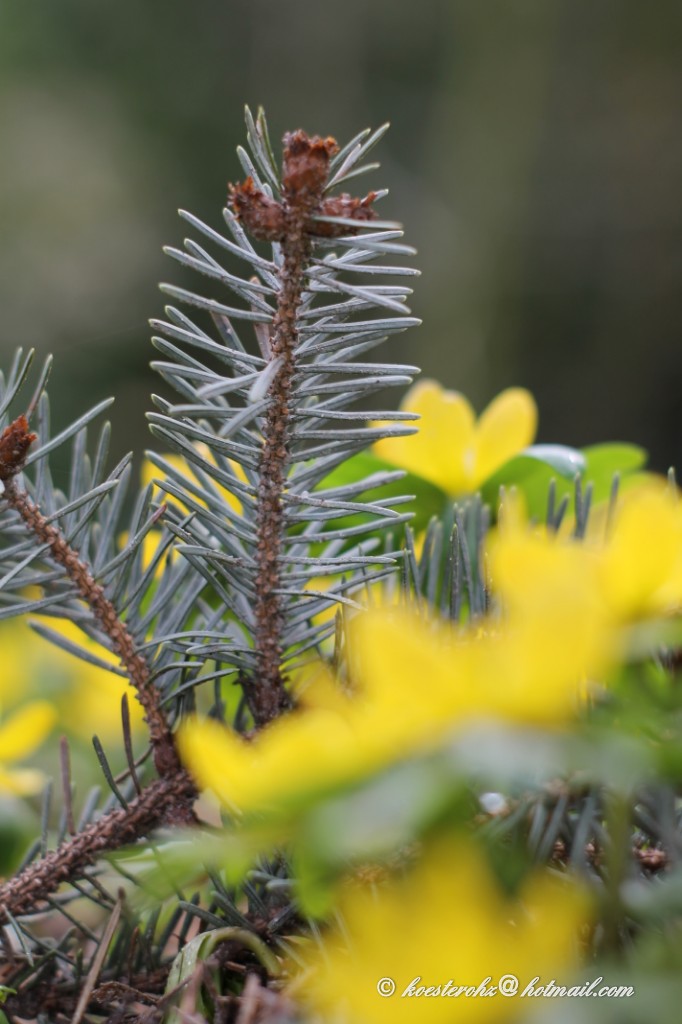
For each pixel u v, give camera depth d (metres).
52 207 5.68
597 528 0.65
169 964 0.62
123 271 5.68
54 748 0.83
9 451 0.61
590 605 0.53
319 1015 0.56
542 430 6.16
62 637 0.62
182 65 6.41
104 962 0.62
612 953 0.55
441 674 0.53
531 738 0.53
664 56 6.60
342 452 0.63
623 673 0.55
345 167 0.60
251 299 0.61
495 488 0.70
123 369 5.20
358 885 0.57
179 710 0.62
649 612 0.55
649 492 0.54
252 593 0.62
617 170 6.51
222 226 6.15
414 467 0.70
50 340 5.34
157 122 6.25
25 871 0.62
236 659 0.62
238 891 0.62
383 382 0.61
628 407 6.26
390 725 0.53
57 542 0.62
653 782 0.55
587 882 0.56
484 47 6.50
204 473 0.64
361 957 0.55
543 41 6.49
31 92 5.96
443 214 6.28
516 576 0.55
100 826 0.62
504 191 6.31
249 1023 0.57
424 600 0.64
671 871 0.57
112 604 0.62
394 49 6.80
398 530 0.70
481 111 6.43
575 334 6.29
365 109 6.72
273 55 6.71
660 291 6.37
